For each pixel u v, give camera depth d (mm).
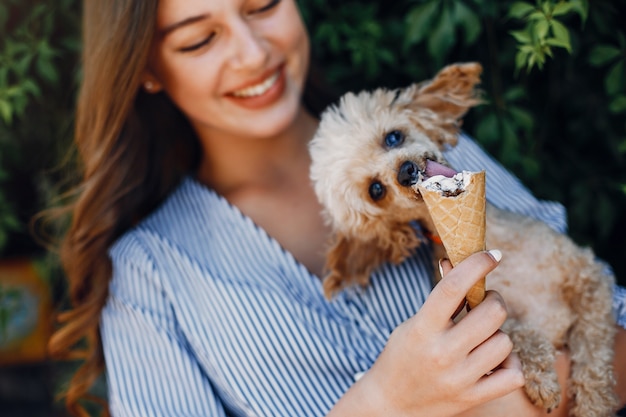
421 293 834
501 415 735
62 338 984
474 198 621
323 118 851
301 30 878
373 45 1071
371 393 702
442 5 971
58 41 1170
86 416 1068
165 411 840
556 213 919
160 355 858
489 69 1033
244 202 910
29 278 1410
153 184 999
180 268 877
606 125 1043
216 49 841
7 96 1113
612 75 895
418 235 840
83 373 1017
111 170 959
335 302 831
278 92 867
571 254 788
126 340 882
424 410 687
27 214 1336
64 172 1223
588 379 760
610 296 787
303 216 898
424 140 794
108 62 884
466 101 815
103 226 966
